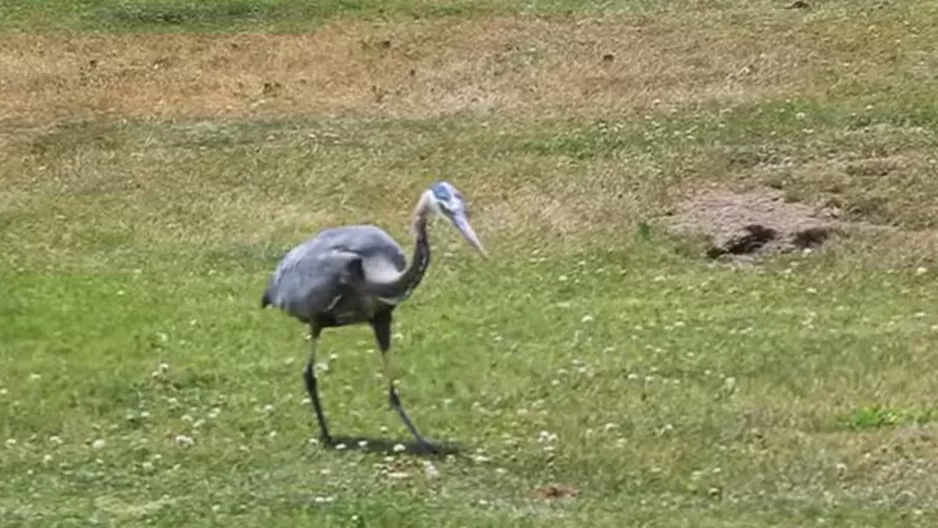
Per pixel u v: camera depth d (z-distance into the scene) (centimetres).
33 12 2991
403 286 1298
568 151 2308
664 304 1797
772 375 1498
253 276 1969
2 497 1226
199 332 1711
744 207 2100
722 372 1512
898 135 2289
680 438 1333
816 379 1480
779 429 1350
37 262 2050
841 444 1306
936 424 1352
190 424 1408
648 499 1191
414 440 1341
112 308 1819
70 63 2777
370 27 2845
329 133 2425
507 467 1269
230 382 1535
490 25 2816
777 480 1230
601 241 2044
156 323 1753
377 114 2512
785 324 1688
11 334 1716
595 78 2591
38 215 2209
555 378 1505
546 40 2738
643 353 1576
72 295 1877
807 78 2528
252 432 1380
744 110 2409
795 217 2061
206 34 2870
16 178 2347
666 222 2086
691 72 2586
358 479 1241
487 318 1738
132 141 2442
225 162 2342
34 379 1548
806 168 2203
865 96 2436
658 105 2469
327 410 1427
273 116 2520
